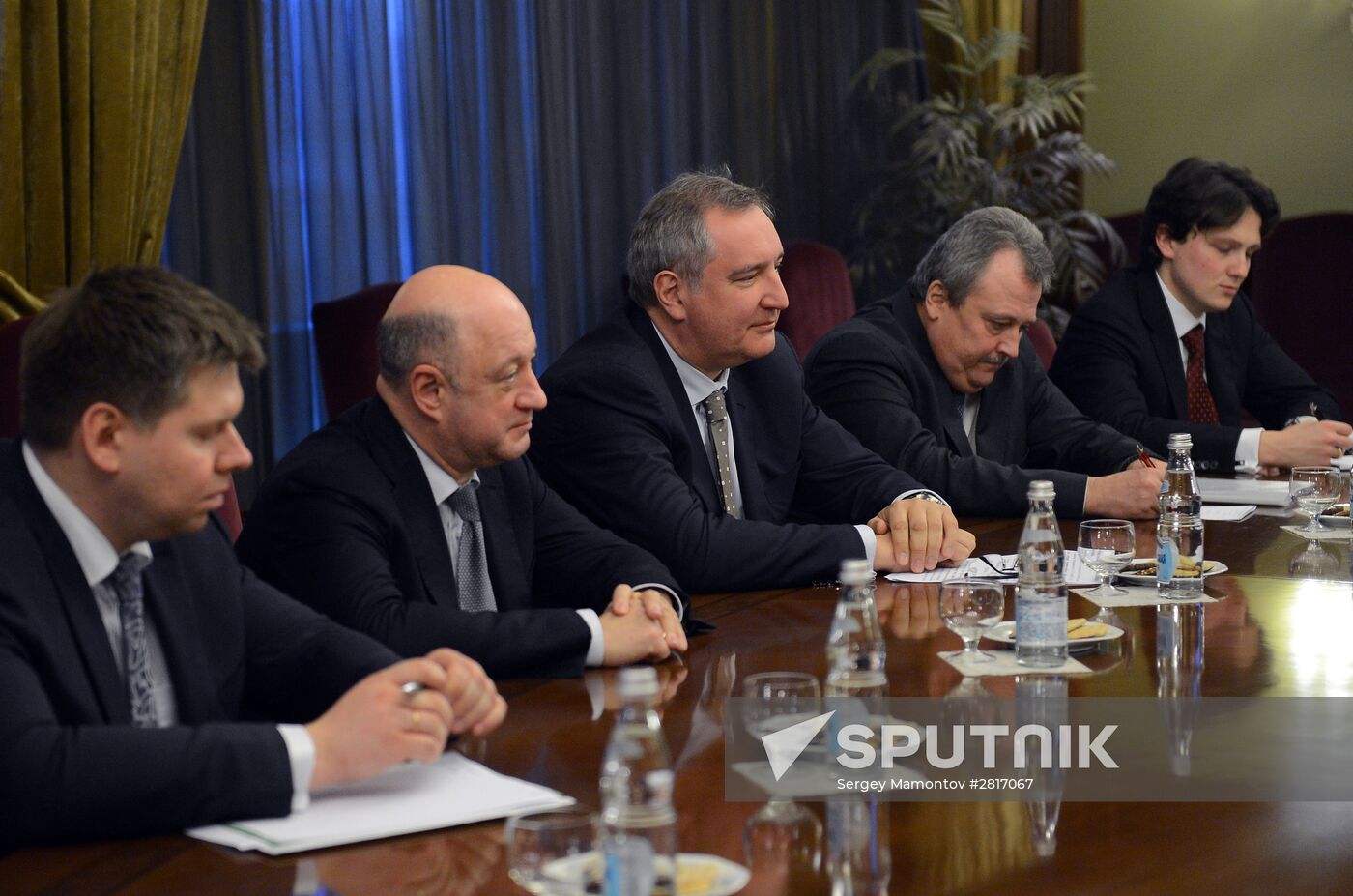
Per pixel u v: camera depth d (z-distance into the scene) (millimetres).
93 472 1468
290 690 1733
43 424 1465
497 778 1432
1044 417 3648
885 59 6375
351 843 1278
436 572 2141
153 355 1433
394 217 5004
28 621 1427
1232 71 6898
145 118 3961
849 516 2928
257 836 1281
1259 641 1954
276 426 4723
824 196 6613
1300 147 6785
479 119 5293
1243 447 3666
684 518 2467
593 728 1616
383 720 1395
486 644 1865
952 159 6125
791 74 6473
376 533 2080
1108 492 2984
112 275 1472
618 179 5836
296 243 4742
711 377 2799
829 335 3404
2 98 3656
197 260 4457
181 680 1601
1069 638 1958
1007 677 1771
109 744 1312
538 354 5551
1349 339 6039
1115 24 7148
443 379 2117
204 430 1471
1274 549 2635
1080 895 1132
